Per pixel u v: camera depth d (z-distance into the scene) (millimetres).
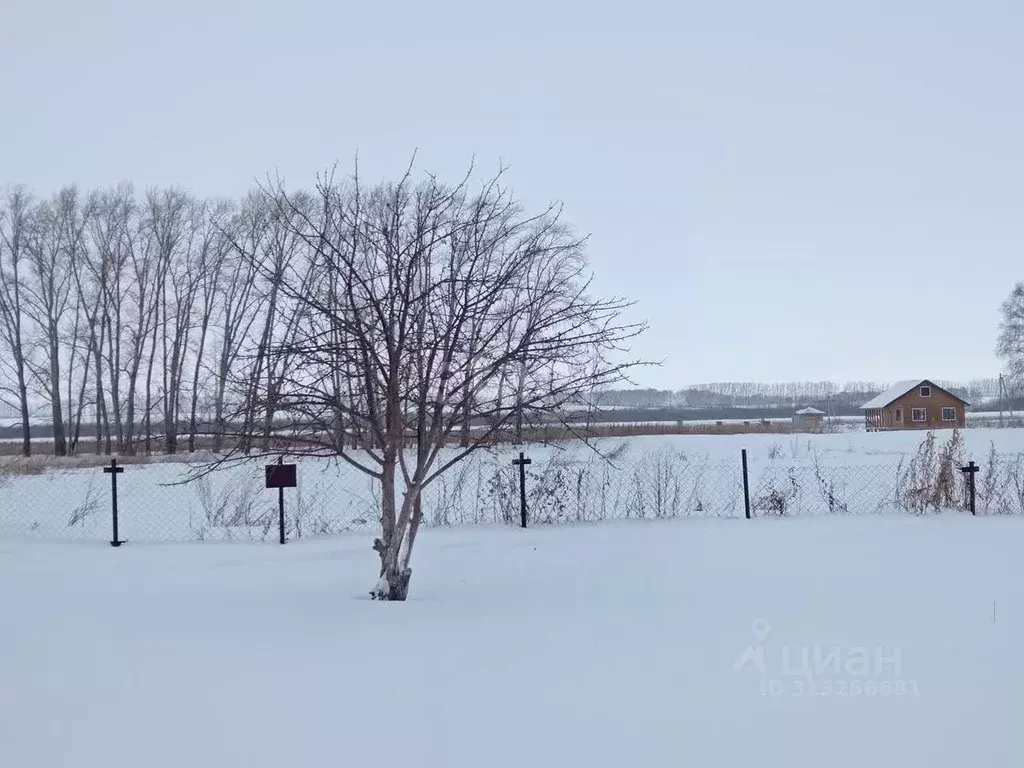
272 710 4457
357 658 5410
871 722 4285
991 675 5000
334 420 7727
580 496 13320
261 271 8883
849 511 13375
